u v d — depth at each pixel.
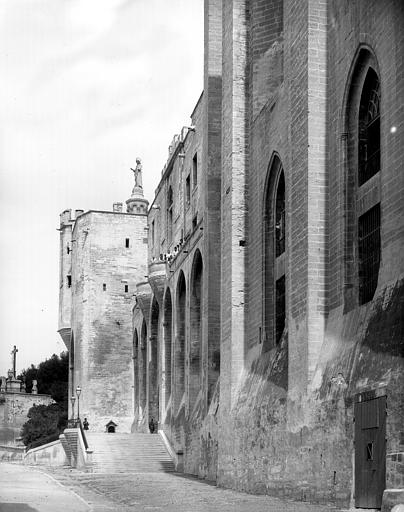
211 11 40.22
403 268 18.48
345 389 20.06
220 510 20.14
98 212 83.56
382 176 20.12
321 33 24.11
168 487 31.20
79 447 52.97
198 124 51.31
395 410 17.44
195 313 45.50
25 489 29.61
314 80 23.91
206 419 37.69
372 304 20.00
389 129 19.84
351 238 22.39
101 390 80.06
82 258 82.88
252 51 33.00
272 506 21.09
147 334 65.00
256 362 29.84
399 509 14.98
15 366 105.75
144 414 67.69
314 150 23.66
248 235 32.28
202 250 42.34
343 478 19.88
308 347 22.83
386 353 18.36
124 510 20.67
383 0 20.34
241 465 28.94
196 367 44.97
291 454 23.73
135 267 83.44
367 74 21.97
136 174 90.94
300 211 24.09
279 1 33.06
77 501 24.22
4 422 102.38
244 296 31.94
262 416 26.80
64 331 87.19
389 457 17.52
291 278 24.55
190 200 53.50
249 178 32.56
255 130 32.00
